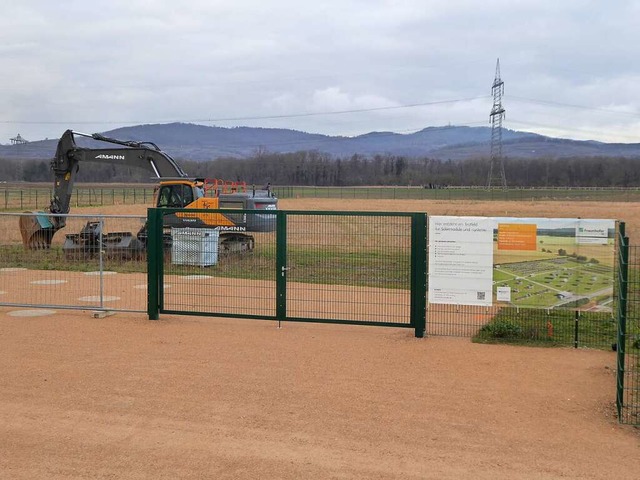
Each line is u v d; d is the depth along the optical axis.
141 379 8.55
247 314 12.16
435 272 10.82
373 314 12.12
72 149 25.25
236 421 7.10
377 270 15.66
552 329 10.88
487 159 141.50
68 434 6.73
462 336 10.91
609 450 6.44
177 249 14.41
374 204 61.03
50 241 23.47
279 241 11.52
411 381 8.52
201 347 10.20
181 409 7.45
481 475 5.86
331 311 12.48
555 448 6.46
